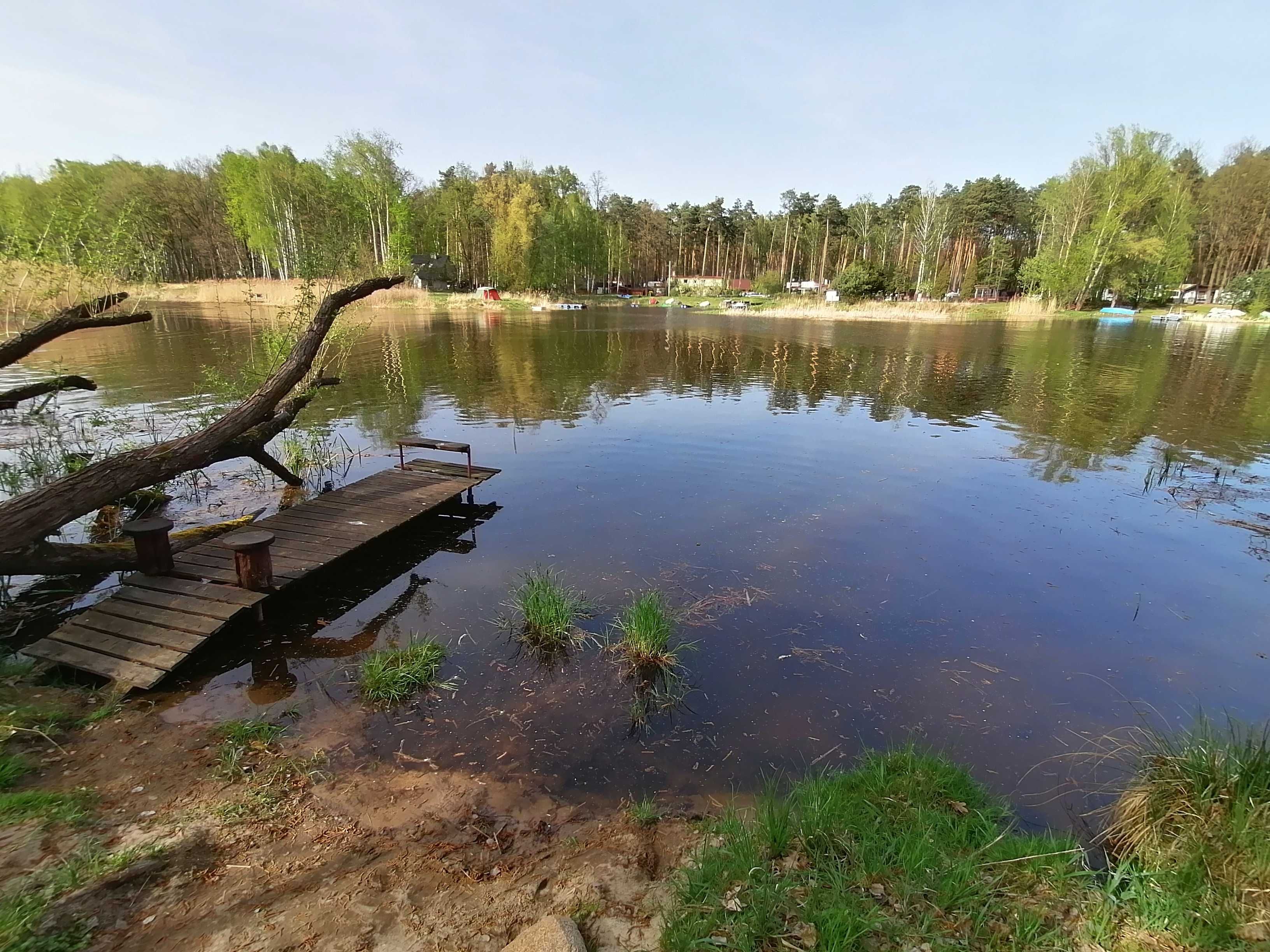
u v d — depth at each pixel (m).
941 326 35.59
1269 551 6.50
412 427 11.69
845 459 9.70
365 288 8.19
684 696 4.19
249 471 9.17
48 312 7.61
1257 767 2.77
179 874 2.54
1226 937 2.16
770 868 2.58
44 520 4.66
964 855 2.70
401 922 2.35
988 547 6.57
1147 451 10.24
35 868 2.47
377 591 5.70
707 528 7.05
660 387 16.00
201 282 42.88
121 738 3.57
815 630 5.01
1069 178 43.78
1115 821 3.02
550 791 3.32
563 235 53.81
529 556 6.36
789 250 76.94
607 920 2.37
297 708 4.01
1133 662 4.63
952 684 4.34
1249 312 40.41
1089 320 40.28
